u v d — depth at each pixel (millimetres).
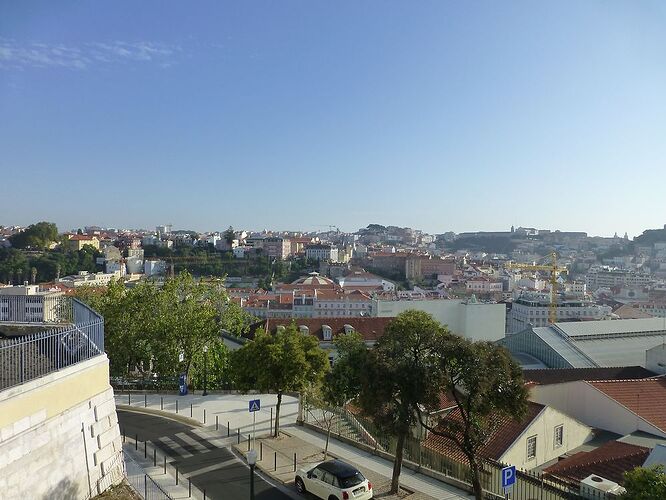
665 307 170500
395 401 20891
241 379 31969
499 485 23812
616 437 33969
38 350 18375
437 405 20891
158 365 45281
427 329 21375
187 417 34938
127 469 25328
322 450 28906
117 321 46969
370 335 70812
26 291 81688
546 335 67438
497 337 96625
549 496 21297
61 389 18219
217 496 22812
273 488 23812
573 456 29141
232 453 28422
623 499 14680
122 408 37188
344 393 27594
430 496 22469
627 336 69812
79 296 58906
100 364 20859
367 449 28953
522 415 19984
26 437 16375
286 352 30094
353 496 20984
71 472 18406
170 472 25453
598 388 36906
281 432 32219
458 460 26734
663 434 32125
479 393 19078
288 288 161625
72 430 18656
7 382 17188
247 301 140250
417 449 30109
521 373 20172
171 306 48094
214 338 47094
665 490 13688
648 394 37062
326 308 138125
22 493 16078
